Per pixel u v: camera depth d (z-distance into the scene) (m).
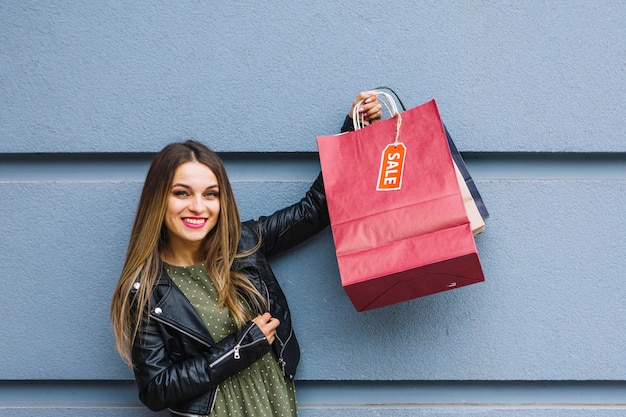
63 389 1.99
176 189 1.64
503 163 1.98
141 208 1.69
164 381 1.58
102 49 1.93
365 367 1.95
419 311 1.95
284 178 1.97
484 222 1.86
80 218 1.95
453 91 1.94
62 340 1.95
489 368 1.95
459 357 1.95
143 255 1.66
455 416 1.94
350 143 1.73
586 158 1.97
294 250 1.95
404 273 1.61
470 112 1.93
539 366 1.95
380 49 1.93
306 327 1.95
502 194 1.94
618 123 1.93
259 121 1.94
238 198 1.95
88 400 1.99
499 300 1.95
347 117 1.85
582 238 1.94
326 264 1.95
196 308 1.67
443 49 1.93
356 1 1.93
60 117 1.94
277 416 1.71
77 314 1.96
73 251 1.95
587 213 1.94
